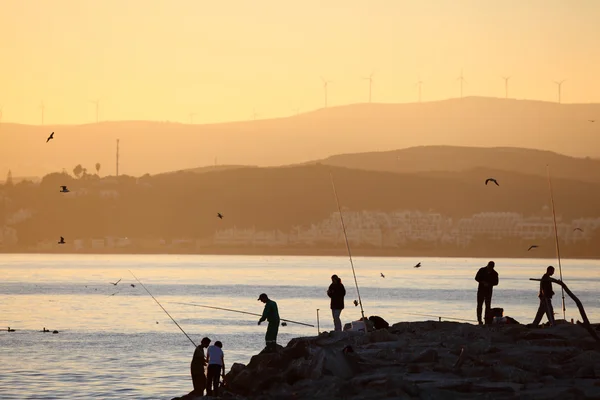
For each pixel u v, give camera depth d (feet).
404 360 267.18
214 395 301.02
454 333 319.06
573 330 314.35
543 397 208.64
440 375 244.83
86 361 586.86
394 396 218.18
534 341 290.97
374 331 322.75
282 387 257.14
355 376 251.80
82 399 427.33
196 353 342.23
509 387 222.89
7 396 437.58
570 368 247.91
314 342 320.29
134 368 551.18
